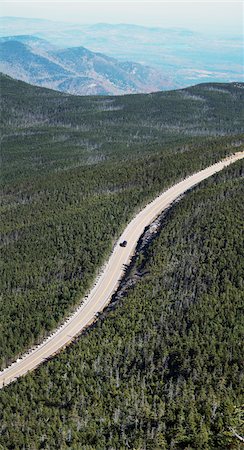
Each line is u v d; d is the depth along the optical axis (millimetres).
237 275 132750
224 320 117062
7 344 139625
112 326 131375
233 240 149750
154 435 92688
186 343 112562
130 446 92188
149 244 178500
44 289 165375
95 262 173875
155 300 136000
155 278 148125
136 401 101875
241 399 92812
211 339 111188
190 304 127062
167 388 103500
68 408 106625
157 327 124688
